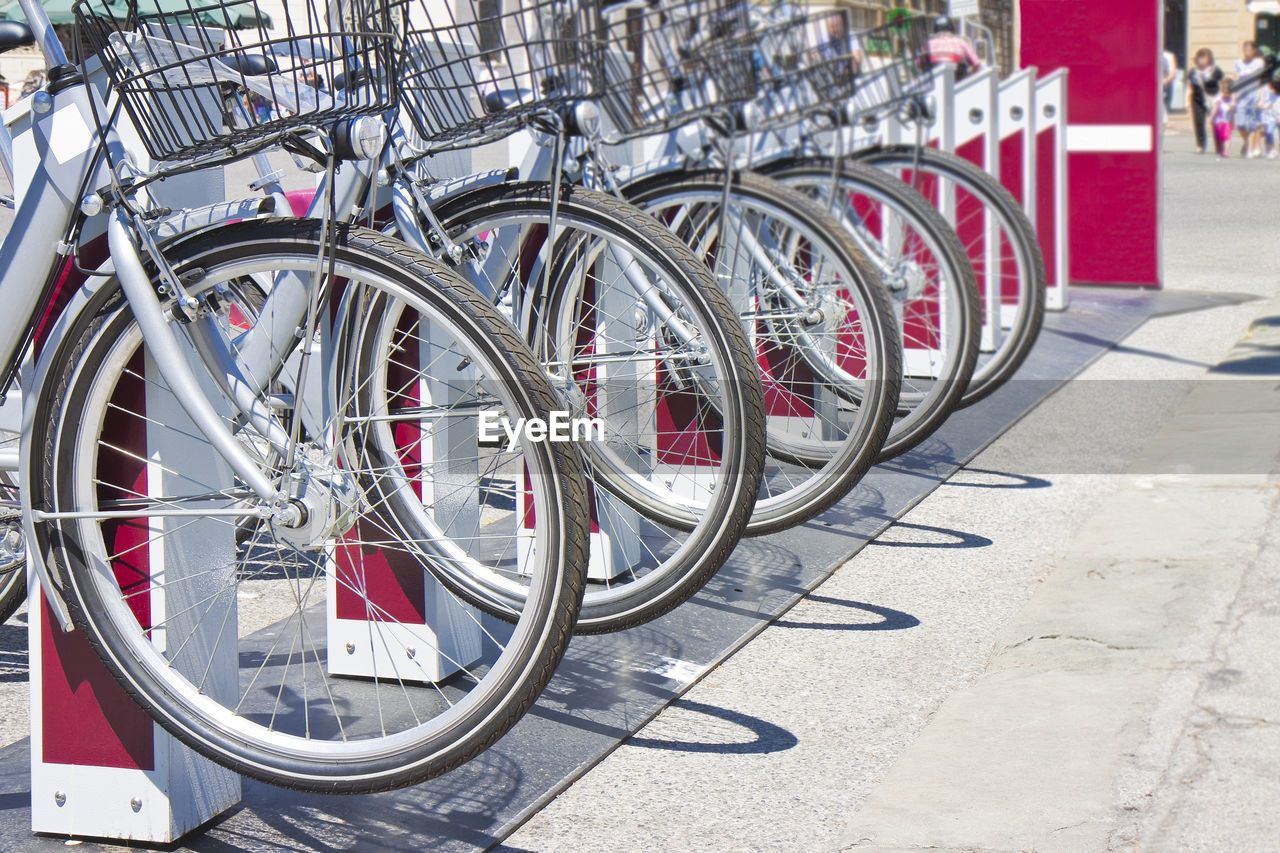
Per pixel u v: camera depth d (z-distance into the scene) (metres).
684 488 3.19
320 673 2.92
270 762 2.12
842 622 3.25
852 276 3.38
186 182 2.22
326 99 2.30
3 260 2.14
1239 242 10.01
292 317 2.24
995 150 6.35
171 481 2.20
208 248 2.09
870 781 2.44
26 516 2.16
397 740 2.11
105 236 2.15
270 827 2.29
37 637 2.23
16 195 2.13
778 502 3.38
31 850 2.22
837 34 4.37
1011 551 3.74
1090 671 2.89
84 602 2.16
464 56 2.57
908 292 4.62
